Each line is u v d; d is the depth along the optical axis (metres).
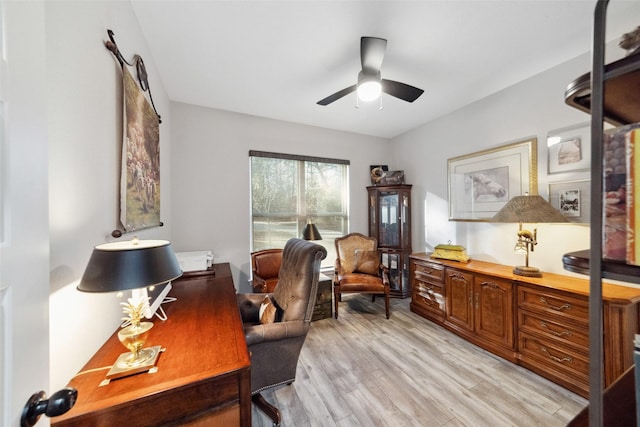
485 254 2.71
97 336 1.05
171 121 2.77
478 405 1.56
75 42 0.94
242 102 2.85
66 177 0.88
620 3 1.53
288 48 1.92
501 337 2.08
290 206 3.49
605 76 0.50
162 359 0.94
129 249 0.87
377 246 3.66
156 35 1.77
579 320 1.63
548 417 1.47
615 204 0.49
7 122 0.48
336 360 2.06
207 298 1.65
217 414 0.87
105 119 1.16
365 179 4.02
